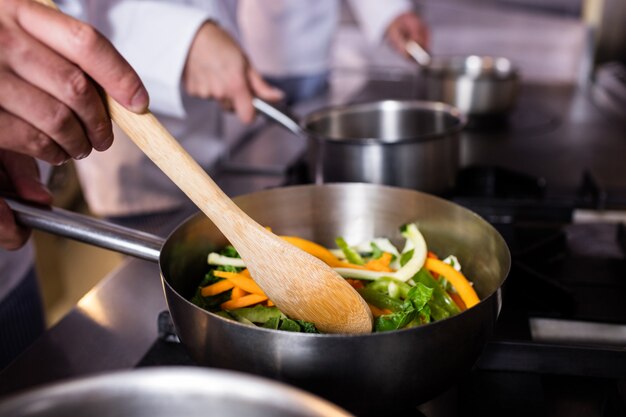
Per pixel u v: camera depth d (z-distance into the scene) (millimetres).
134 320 637
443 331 416
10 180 643
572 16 1911
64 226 539
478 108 1274
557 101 1495
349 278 605
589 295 680
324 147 830
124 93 447
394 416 498
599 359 538
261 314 548
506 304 649
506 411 508
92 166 1252
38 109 460
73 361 577
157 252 518
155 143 478
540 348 543
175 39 951
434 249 642
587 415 512
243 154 1111
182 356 573
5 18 438
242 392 296
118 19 981
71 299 1759
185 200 1317
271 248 496
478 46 2020
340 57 2080
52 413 294
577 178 1001
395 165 805
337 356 406
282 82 1697
